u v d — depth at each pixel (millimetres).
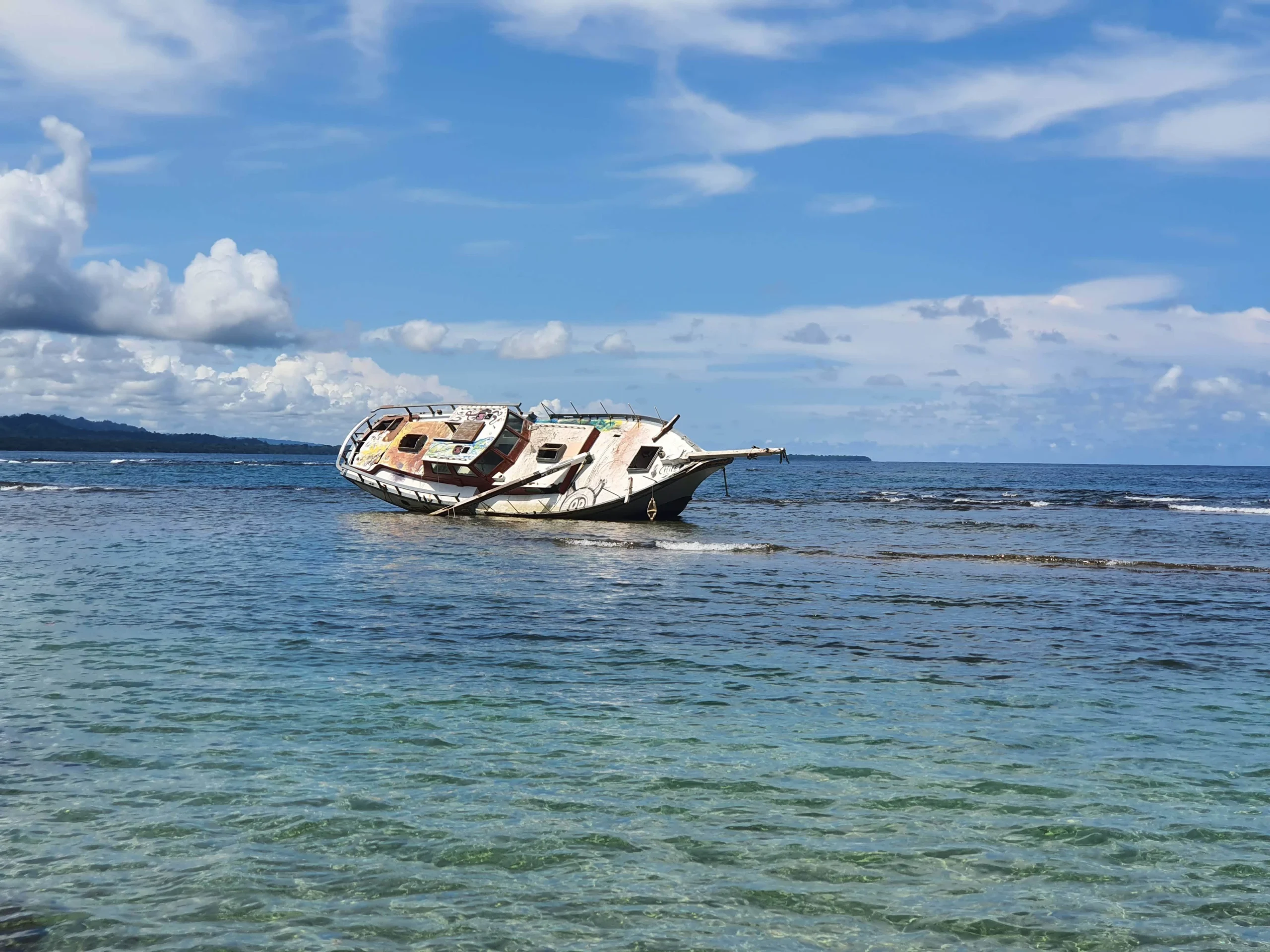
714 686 12266
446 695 11523
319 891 6500
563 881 6699
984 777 8891
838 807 8109
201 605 17547
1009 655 14469
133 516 40156
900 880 6809
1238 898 6605
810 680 12672
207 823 7551
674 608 18312
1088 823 7844
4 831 7344
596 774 8812
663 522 39906
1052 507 59031
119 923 6051
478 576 22391
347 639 14711
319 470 129750
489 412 40844
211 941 5852
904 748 9719
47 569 22344
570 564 25016
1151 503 65125
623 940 5934
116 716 10344
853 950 5871
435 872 6797
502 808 7965
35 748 9250
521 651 14188
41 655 13195
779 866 6977
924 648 14930
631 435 38594
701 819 7805
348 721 10359
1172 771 9148
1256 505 63938
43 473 94062
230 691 11492
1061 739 10125
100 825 7496
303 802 8008
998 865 7059
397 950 5773
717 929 6090
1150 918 6320
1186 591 21703
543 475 38656
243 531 33594
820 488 86312
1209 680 12953
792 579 22812
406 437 42875
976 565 26203
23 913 6145
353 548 28250
